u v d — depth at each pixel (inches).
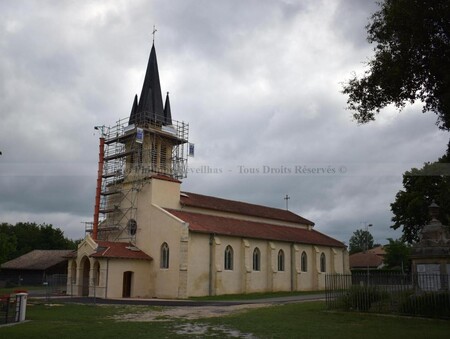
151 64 2139.5
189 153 2127.2
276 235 2151.8
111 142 2069.4
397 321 899.4
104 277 1662.2
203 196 2220.7
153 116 2054.6
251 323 877.2
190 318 979.9
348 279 1129.4
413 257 1077.8
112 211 1982.0
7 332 756.0
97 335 729.0
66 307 1244.5
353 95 765.3
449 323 869.2
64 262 2817.4
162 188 1898.4
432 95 712.4
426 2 631.8
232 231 1898.4
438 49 659.4
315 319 936.3
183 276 1649.9
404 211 2117.4
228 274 1833.2
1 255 2284.7
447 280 991.0
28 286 2659.9
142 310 1168.2
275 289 2034.9
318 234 2613.2
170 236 1737.2
